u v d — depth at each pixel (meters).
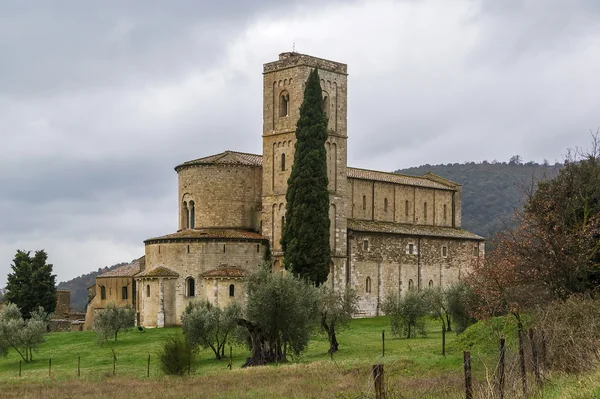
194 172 118.69
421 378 48.72
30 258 141.00
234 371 66.25
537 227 61.41
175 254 111.19
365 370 57.19
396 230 128.25
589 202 63.19
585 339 42.09
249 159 122.19
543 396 33.62
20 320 98.12
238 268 110.38
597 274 59.69
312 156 107.00
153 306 110.62
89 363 87.44
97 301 145.00
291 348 81.12
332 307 84.19
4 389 61.28
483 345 57.78
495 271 62.38
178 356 69.88
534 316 52.81
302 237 105.88
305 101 108.62
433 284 133.75
